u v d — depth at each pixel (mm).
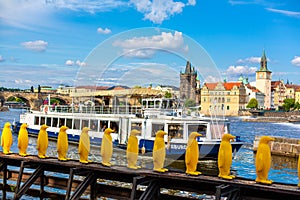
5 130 12203
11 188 12719
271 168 25562
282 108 172500
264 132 66250
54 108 35000
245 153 31062
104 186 11094
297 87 192750
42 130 11648
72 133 29672
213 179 9125
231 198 8930
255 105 143500
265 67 174375
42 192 12164
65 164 10859
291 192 8305
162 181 9992
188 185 9703
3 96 95438
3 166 12273
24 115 40812
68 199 10344
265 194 9062
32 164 11531
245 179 9250
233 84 123125
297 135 60000
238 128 77562
